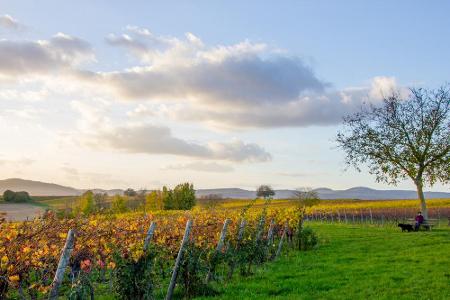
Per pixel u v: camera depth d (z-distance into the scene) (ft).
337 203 348.18
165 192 255.50
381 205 276.21
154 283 46.52
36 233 39.42
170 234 58.59
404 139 164.04
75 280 40.42
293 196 236.63
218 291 50.14
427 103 163.43
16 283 37.81
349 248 90.07
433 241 96.84
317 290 50.80
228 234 64.34
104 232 46.85
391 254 78.59
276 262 74.49
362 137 173.27
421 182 161.99
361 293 47.96
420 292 47.83
